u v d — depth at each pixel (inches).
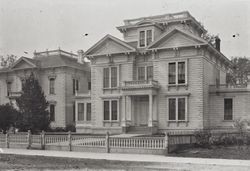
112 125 1486.2
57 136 925.8
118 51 1476.4
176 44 1350.9
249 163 609.3
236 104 1331.2
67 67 1871.3
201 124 1291.8
